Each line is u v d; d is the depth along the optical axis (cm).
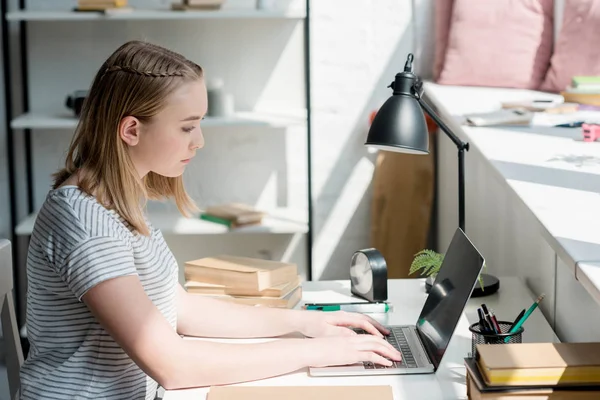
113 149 180
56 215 177
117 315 171
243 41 414
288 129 421
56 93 420
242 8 411
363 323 203
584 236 175
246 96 419
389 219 416
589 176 223
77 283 172
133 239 184
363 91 418
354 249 430
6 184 427
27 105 418
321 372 180
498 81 376
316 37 412
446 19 398
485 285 239
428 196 414
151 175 202
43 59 417
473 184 350
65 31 415
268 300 220
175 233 401
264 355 179
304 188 427
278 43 414
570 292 214
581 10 345
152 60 179
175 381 174
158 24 413
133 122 179
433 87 383
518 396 150
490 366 150
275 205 429
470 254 187
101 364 181
